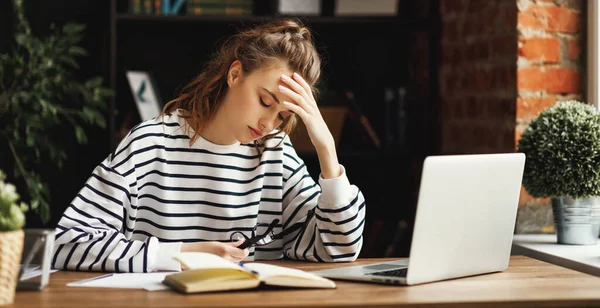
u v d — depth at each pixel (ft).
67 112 9.64
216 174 6.41
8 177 10.54
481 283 5.24
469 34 9.41
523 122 8.46
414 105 10.87
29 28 9.94
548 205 8.50
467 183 5.27
